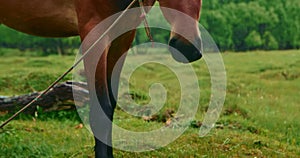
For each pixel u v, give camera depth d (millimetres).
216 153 7375
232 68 23250
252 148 7934
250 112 12078
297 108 13461
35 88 15844
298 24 39000
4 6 6297
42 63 24281
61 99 10383
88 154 7062
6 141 7438
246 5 39000
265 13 38688
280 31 39094
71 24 6172
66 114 10328
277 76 20859
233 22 38031
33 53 36656
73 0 6055
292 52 29734
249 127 10117
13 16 6352
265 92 16375
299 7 39062
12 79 16812
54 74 16656
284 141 9070
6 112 10414
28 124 9336
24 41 37938
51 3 6129
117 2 5797
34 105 10375
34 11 6191
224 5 38625
